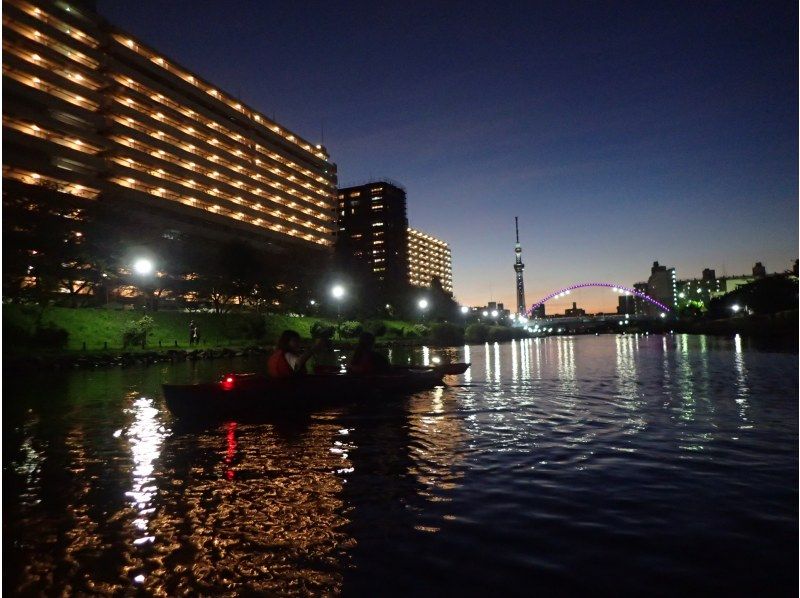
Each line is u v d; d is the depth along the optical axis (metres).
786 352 29.09
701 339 60.03
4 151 63.06
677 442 7.79
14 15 65.81
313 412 11.14
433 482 6.04
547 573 3.85
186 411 10.26
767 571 3.83
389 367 14.23
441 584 3.72
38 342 32.97
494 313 159.75
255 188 107.69
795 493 5.46
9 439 8.89
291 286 77.81
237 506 5.38
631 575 3.80
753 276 185.88
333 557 4.18
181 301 66.19
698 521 4.76
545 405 11.80
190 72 94.88
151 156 82.88
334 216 135.00
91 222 47.78
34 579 3.94
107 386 18.55
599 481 5.97
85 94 73.38
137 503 5.55
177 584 3.83
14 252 39.84
